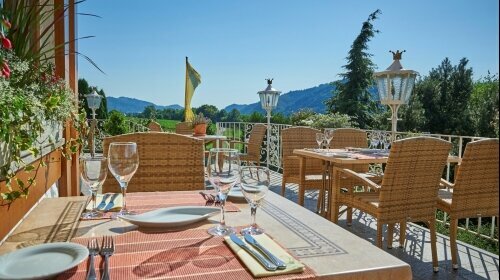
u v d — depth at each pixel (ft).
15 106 3.51
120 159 4.33
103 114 39.32
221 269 2.72
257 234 3.49
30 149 3.81
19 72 5.06
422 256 10.41
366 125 63.82
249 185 3.72
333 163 12.00
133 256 2.94
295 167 14.78
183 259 2.89
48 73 6.20
